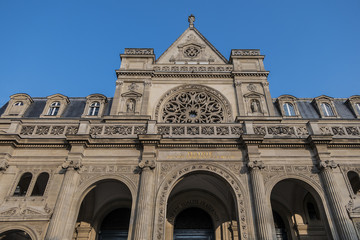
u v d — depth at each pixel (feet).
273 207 74.95
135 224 51.62
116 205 72.64
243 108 83.41
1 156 60.08
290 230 69.97
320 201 55.88
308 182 57.98
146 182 56.03
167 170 59.21
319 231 67.41
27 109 88.38
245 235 51.26
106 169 59.67
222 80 90.79
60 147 63.10
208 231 70.64
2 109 91.61
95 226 68.95
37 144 63.10
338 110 89.10
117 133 65.67
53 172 59.67
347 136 66.23
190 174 59.77
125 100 85.56
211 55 99.25
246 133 63.93
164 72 90.74
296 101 90.33
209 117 83.41
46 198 56.08
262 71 90.63
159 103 85.71
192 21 109.19
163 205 54.75
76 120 79.97
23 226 52.60
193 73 90.68
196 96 88.48
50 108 87.81
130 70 90.38
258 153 59.82
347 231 50.80
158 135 60.95
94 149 62.54
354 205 54.54
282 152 61.82
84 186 57.36
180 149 62.03
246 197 55.47
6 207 54.95
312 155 61.46
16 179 59.06
